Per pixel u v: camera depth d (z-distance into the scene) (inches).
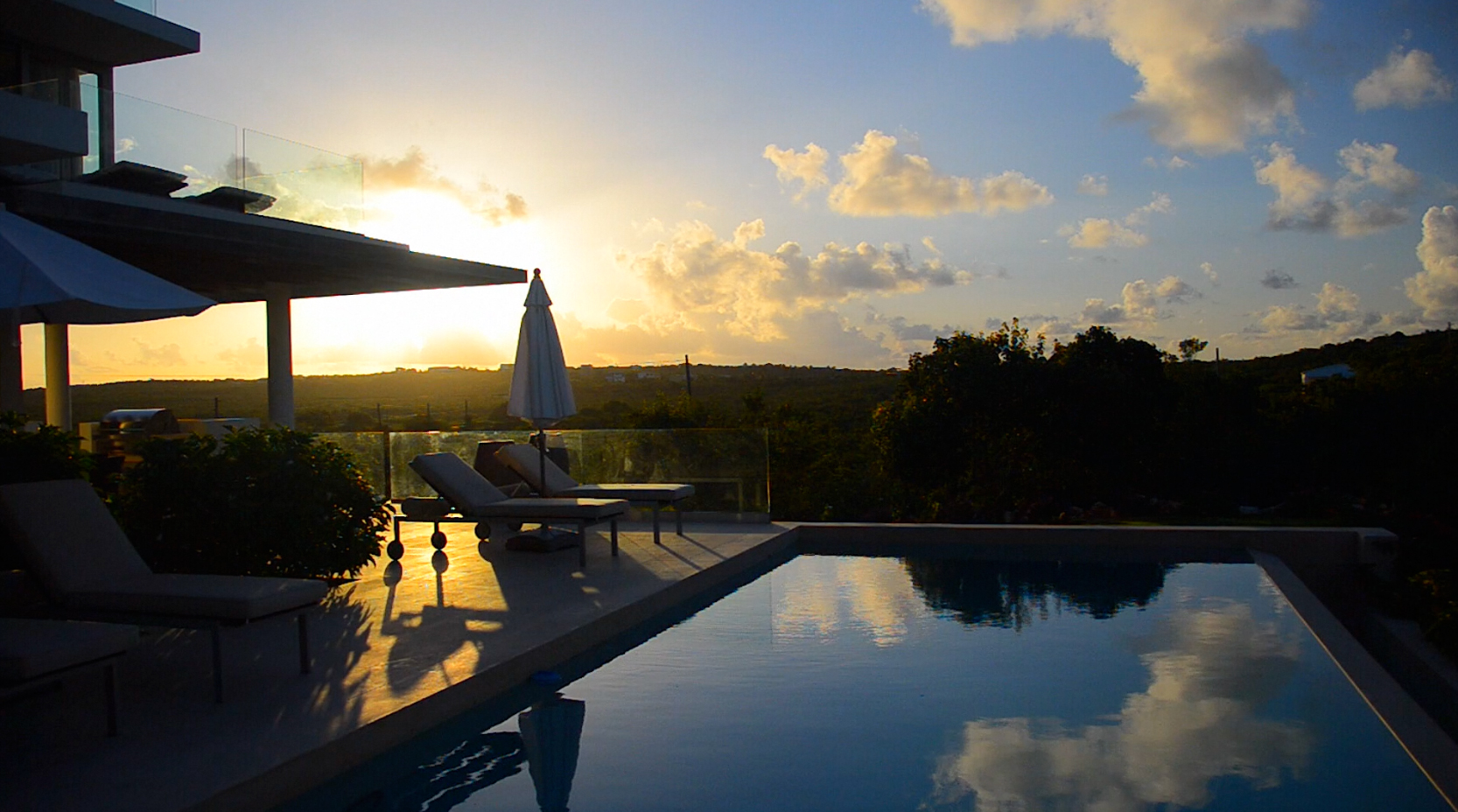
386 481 496.7
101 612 187.3
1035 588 346.6
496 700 209.3
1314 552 413.1
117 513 265.1
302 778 155.1
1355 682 227.3
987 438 743.7
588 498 378.6
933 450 746.8
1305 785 169.8
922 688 228.1
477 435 495.5
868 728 199.9
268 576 271.0
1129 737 194.7
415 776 173.8
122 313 234.5
